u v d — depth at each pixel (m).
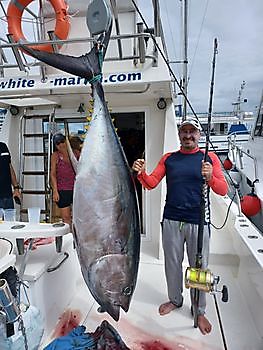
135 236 1.69
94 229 1.59
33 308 1.79
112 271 1.60
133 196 1.71
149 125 3.82
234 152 7.32
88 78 1.65
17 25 2.80
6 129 4.27
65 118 4.09
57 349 1.80
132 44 3.09
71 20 3.12
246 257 2.47
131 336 2.19
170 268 2.43
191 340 2.15
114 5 2.45
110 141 1.66
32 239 2.30
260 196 4.15
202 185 2.17
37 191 4.24
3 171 4.03
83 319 2.38
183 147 2.33
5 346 1.53
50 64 1.58
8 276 1.78
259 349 2.06
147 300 2.64
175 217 2.33
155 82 2.67
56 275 2.36
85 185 1.60
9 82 2.92
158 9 2.58
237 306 2.53
